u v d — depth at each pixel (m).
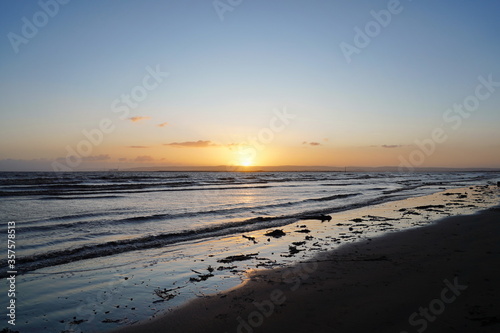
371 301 5.75
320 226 14.76
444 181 66.94
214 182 59.09
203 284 7.30
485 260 7.91
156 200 26.08
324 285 6.77
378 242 10.98
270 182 63.94
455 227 12.96
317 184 55.69
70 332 5.20
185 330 5.14
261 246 11.05
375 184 55.22
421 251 9.30
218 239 12.29
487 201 24.03
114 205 22.39
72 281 7.60
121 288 7.12
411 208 20.72
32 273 8.20
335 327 4.84
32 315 5.83
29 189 34.59
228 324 5.24
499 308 5.12
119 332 5.16
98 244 11.12
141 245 11.27
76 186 39.75
